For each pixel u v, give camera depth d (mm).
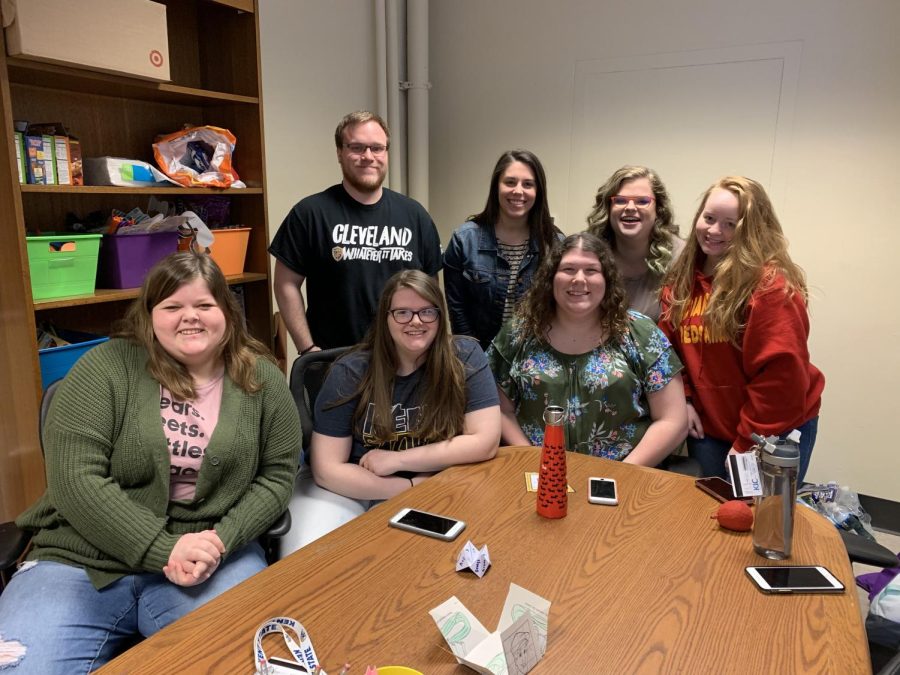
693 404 2078
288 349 3188
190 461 1412
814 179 2822
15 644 1174
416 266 2471
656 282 2314
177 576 1265
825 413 2980
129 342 1440
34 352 1880
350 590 1072
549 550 1208
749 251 1880
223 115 2639
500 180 2451
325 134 3289
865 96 2658
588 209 3385
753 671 880
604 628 973
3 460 2064
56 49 1795
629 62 3125
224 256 2535
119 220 2178
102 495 1297
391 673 853
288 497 1503
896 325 2766
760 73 2848
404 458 1646
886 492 2912
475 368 1755
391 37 3500
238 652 919
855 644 937
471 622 922
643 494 1460
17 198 1788
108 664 892
